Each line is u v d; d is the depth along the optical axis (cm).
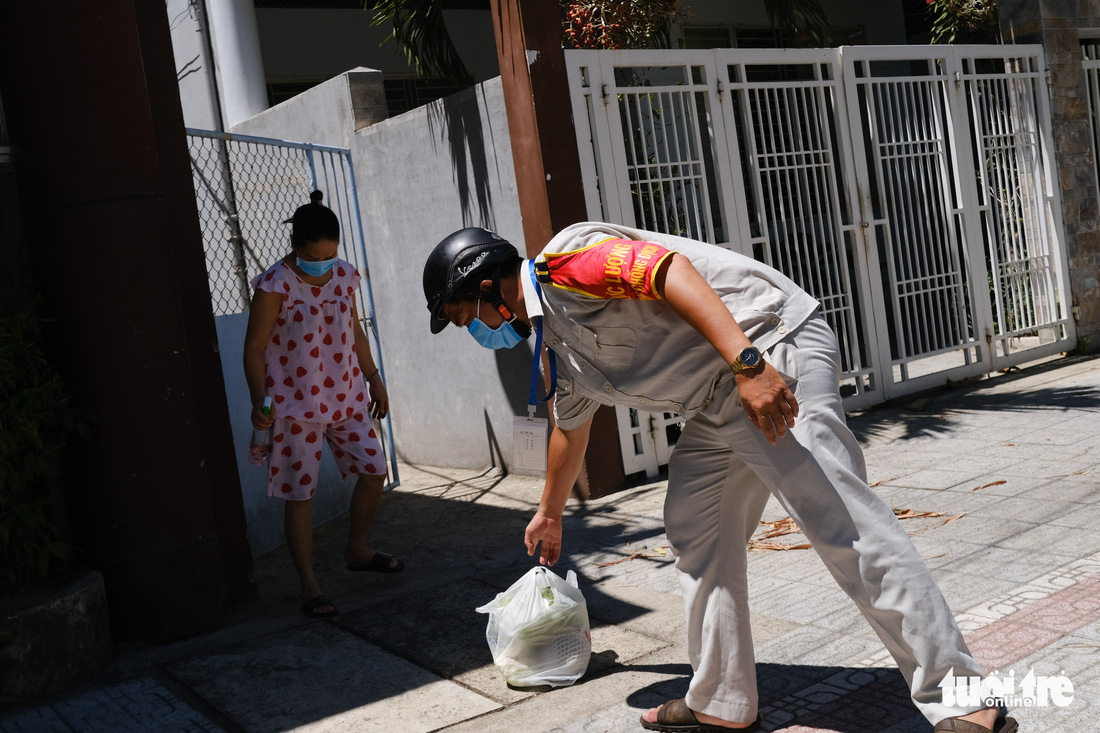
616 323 235
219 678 336
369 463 439
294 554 409
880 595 222
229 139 519
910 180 754
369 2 1002
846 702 271
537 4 534
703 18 1046
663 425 588
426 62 676
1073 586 330
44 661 331
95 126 355
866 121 752
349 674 333
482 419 641
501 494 587
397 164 664
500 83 563
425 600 407
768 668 302
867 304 696
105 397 361
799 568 391
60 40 352
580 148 560
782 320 229
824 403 228
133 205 360
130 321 361
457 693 310
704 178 616
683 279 218
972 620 313
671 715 266
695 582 259
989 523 413
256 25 829
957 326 749
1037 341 853
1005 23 829
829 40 805
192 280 414
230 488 424
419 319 679
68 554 357
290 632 380
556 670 307
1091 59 848
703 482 257
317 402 411
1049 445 532
